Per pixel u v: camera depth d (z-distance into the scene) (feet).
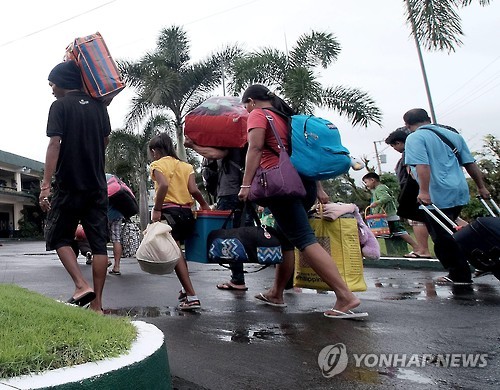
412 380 7.88
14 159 133.90
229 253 13.21
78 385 5.28
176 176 14.69
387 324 11.33
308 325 11.46
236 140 16.65
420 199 16.48
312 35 49.75
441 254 17.26
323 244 13.83
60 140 11.83
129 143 63.62
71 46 12.65
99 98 12.46
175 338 10.45
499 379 7.85
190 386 7.79
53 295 15.81
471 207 40.37
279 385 7.80
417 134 16.83
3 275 21.91
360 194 53.67
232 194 17.06
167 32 60.80
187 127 16.92
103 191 12.44
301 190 11.85
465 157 17.21
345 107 47.16
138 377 5.94
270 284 19.19
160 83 56.80
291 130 12.35
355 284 13.62
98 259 12.23
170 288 17.81
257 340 10.25
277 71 49.26
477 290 15.74
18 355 5.51
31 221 140.67
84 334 6.47
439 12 31.42
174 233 14.39
